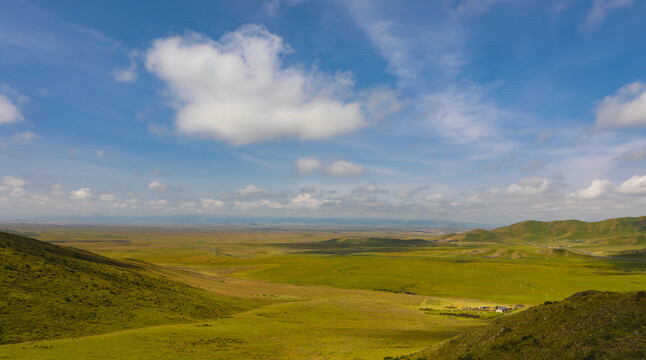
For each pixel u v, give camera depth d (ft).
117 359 124.98
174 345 151.84
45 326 154.92
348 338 200.34
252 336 186.80
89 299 201.46
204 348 153.89
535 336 103.40
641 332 87.45
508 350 101.50
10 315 154.10
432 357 122.93
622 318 95.96
